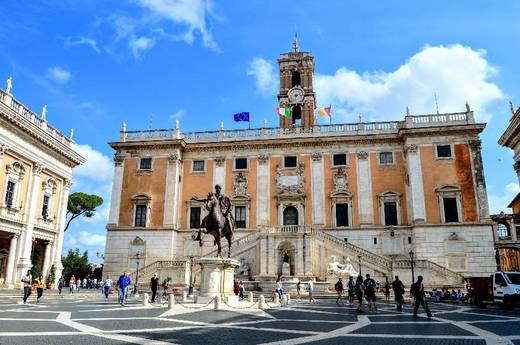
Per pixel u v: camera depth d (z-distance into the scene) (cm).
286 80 5762
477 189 4025
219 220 2041
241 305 2017
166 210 4472
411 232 4088
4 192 3253
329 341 1040
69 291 3694
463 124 4147
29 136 3512
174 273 3978
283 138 4528
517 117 2964
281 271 3825
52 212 3953
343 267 3600
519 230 5112
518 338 1112
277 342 1008
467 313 1919
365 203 4262
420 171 4153
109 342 976
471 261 3859
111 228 4481
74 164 4312
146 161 4697
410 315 1794
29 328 1205
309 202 4356
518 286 2139
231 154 4656
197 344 962
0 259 3459
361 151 4419
